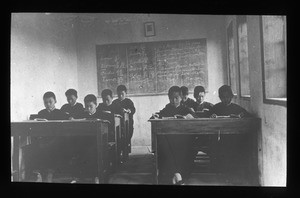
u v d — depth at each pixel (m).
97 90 6.93
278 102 3.07
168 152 4.00
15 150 4.18
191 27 6.64
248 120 3.76
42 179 4.08
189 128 3.82
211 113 4.50
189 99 5.22
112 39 6.89
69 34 6.86
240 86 5.01
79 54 6.98
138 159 5.26
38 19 5.89
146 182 3.94
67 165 4.28
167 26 6.71
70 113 5.27
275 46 3.44
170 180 3.91
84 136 4.29
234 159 4.05
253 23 3.96
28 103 5.45
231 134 4.06
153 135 3.88
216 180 3.90
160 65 6.74
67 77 6.85
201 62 6.62
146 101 6.77
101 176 3.86
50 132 3.97
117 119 4.75
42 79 5.99
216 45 6.58
